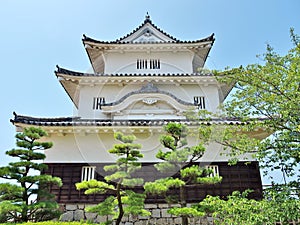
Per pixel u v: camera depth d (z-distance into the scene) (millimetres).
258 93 6191
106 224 6723
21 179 6926
